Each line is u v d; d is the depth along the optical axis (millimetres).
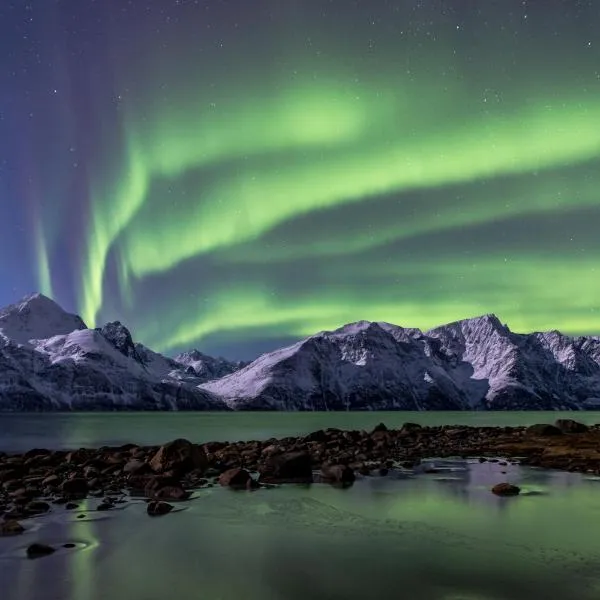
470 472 25391
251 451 32312
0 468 25578
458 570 10547
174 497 18578
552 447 35500
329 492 19766
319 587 9609
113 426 143625
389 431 50125
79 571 10477
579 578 10055
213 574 10344
